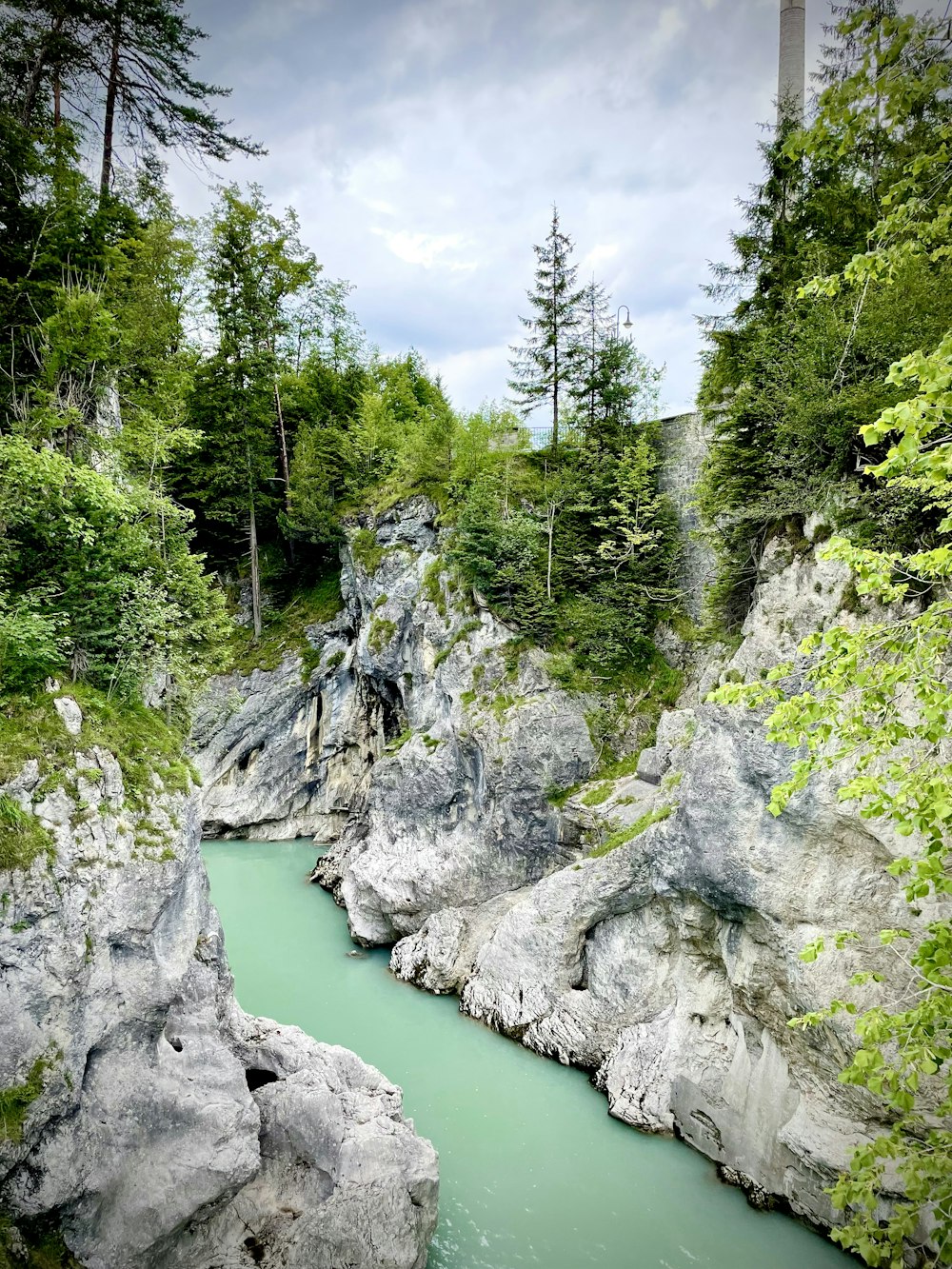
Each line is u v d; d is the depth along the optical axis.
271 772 37.44
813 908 15.50
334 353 45.16
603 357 31.66
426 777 28.27
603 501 30.91
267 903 30.05
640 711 27.95
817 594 17.84
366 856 28.81
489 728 26.86
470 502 29.75
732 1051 17.17
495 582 29.53
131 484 17.80
